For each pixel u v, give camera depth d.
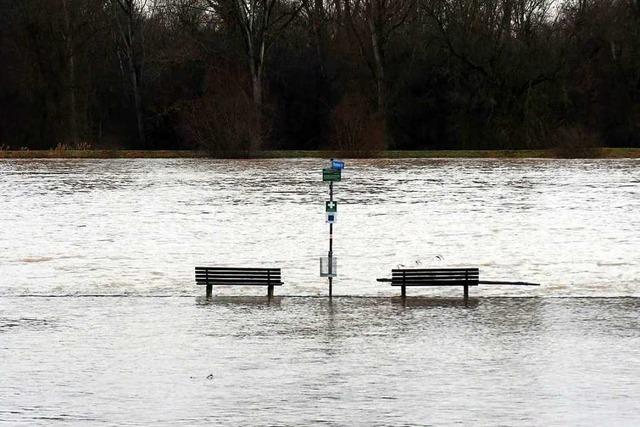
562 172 142.62
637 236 85.19
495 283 65.12
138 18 192.00
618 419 42.69
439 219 95.75
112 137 188.62
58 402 45.00
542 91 173.75
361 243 82.88
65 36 177.25
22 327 57.28
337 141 172.75
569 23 176.12
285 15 172.75
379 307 61.75
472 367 49.75
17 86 178.50
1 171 149.62
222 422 42.59
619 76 174.50
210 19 171.50
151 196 115.88
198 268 64.38
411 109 178.12
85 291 66.31
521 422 42.41
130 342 54.22
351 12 184.00
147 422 42.66
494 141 175.25
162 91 185.12
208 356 51.66
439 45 174.75
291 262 75.25
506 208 103.31
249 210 103.12
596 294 64.75
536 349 52.69
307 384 47.31
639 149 170.00
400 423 42.38
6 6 176.88
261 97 176.12
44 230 90.38
